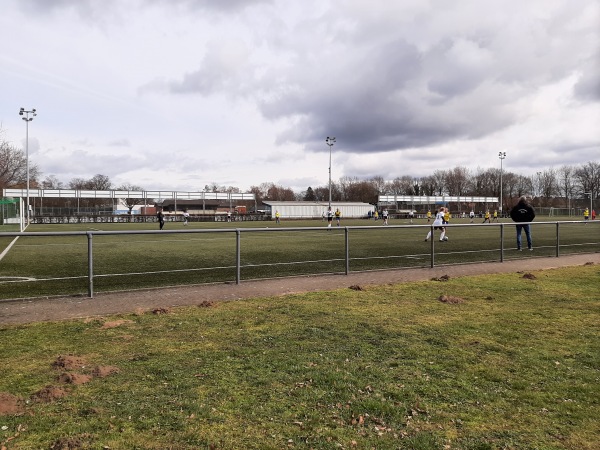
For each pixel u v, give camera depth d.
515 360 5.07
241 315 7.00
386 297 8.40
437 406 3.92
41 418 3.57
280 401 3.96
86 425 3.46
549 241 23.09
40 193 69.44
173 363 4.86
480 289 9.19
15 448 3.13
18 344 5.48
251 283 10.02
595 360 5.07
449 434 3.44
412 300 8.15
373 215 84.06
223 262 14.31
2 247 19.58
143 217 69.69
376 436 3.39
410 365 4.89
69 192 71.56
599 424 3.63
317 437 3.36
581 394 4.18
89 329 6.16
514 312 7.27
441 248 19.52
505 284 9.73
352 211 89.56
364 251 18.06
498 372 4.70
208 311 7.25
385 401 3.98
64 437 3.27
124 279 10.88
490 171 141.38
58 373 4.55
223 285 9.74
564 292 8.91
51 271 12.30
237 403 3.90
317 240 24.70
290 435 3.38
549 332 6.16
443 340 5.79
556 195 133.62
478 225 13.49
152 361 4.93
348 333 6.07
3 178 56.25
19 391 4.09
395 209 104.00
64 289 9.46
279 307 7.55
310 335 5.96
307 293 8.77
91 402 3.87
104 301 8.05
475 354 5.26
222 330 6.17
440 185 148.62
